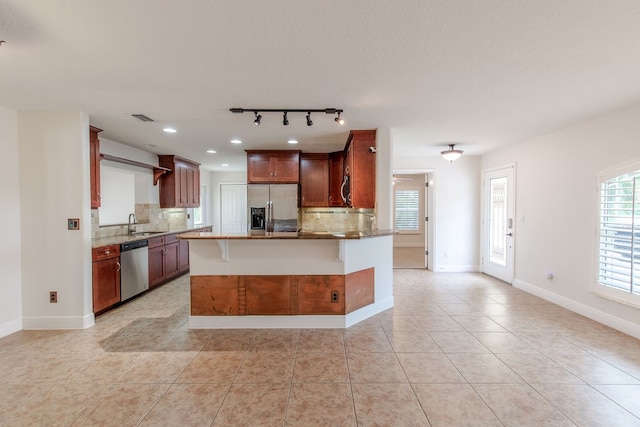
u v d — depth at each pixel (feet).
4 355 8.84
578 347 9.29
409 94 9.09
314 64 7.20
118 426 6.02
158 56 6.78
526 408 6.54
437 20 5.48
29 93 8.93
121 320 11.60
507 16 5.36
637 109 9.88
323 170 19.25
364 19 5.45
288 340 9.86
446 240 20.25
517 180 16.19
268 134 14.06
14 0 4.81
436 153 19.20
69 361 8.50
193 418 6.24
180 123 12.10
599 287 11.29
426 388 7.25
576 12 5.24
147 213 18.20
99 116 11.12
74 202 10.63
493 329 10.69
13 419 6.22
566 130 12.83
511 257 16.75
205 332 10.53
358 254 11.55
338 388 7.25
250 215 18.56
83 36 5.94
